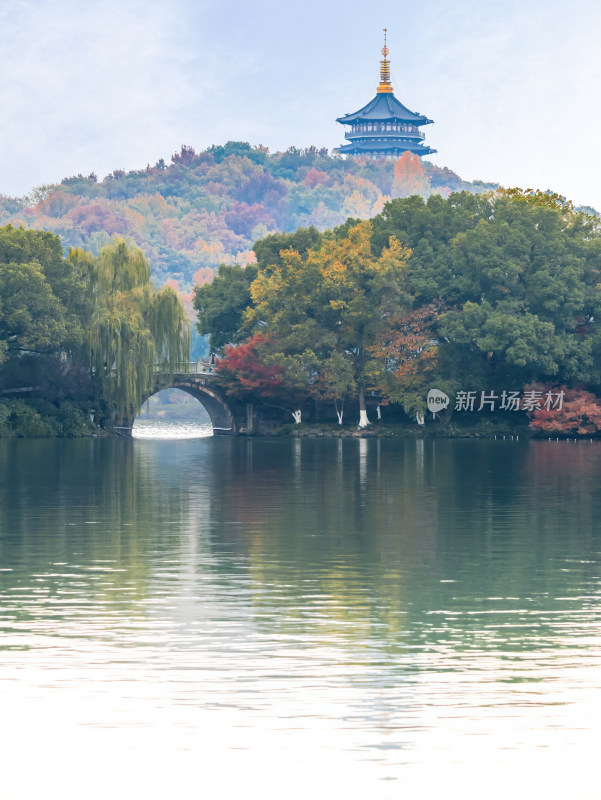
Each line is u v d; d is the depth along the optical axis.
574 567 69.69
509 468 151.50
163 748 37.50
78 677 44.41
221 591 61.66
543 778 35.56
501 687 43.44
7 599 59.12
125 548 76.62
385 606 57.97
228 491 116.19
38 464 155.25
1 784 35.28
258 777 35.56
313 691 42.88
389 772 35.91
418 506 102.44
